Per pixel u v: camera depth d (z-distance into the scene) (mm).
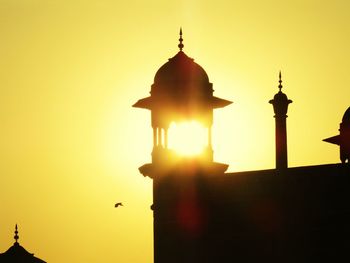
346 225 48062
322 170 49469
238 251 50938
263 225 50281
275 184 50562
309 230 48938
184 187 52969
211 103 53844
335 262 48156
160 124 53938
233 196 51656
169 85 53625
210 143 53719
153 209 53656
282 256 49531
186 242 52469
